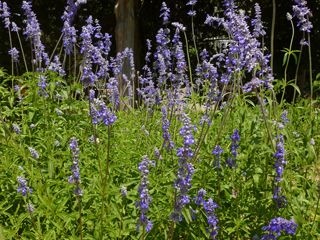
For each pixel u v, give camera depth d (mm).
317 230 1251
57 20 4617
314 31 4391
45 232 1231
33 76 1733
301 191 1316
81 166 1398
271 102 1404
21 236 1233
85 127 1616
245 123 1445
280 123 1349
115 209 1199
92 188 1260
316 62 4512
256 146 1330
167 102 1786
